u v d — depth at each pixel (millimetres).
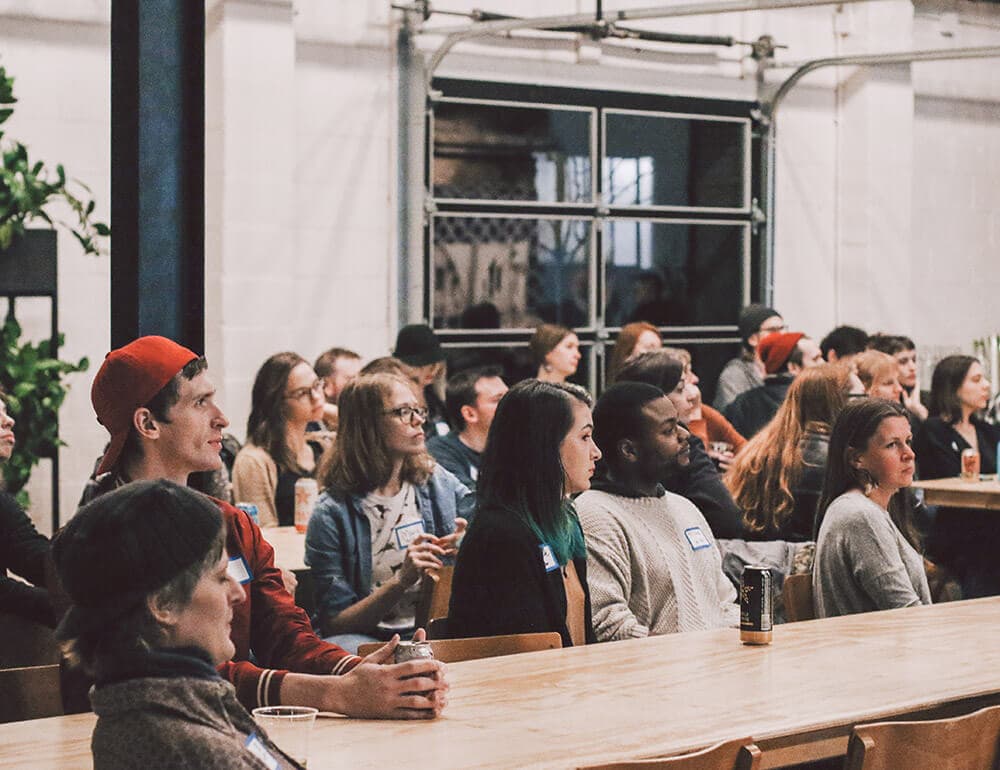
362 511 5020
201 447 3271
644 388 4543
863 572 4621
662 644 3854
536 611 3842
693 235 10531
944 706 3256
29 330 7914
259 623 3357
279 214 8523
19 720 3277
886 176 11258
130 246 3955
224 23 8305
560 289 9930
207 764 2070
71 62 8078
